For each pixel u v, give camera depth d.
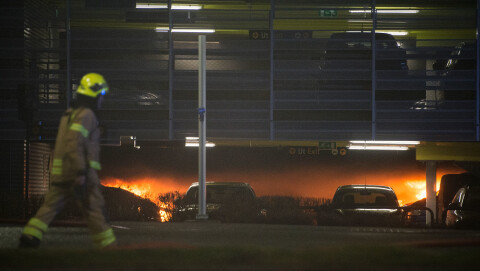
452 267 16.55
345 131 64.88
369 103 64.88
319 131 65.00
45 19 65.56
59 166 20.44
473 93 64.25
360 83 65.06
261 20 66.06
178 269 15.83
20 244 20.23
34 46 66.19
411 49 64.94
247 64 67.56
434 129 64.38
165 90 65.31
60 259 15.87
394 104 64.75
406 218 52.25
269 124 65.31
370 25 66.19
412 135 64.62
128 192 64.19
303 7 66.00
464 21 65.06
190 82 65.31
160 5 65.94
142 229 35.78
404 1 65.56
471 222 49.44
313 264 16.61
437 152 68.62
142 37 65.44
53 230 32.31
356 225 49.28
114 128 65.00
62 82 65.00
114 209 54.25
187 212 52.56
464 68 64.50
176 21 65.62
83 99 20.94
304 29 68.94
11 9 64.88
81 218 49.00
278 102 65.19
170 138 65.00
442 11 65.56
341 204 53.28
